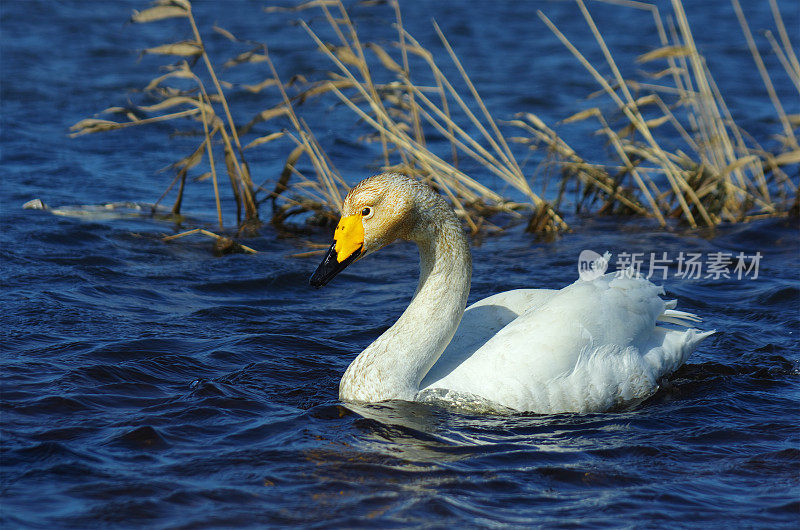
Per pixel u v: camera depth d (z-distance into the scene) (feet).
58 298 38.42
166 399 28.89
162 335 34.65
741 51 97.09
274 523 21.61
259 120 51.88
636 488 23.75
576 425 28.02
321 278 29.01
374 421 27.61
